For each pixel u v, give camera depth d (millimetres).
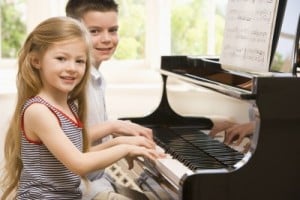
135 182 2549
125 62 3402
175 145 2057
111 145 2004
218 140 2150
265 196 1634
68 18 2010
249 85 1830
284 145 1631
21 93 1997
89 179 2230
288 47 1891
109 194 2082
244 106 1918
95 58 2383
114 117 3111
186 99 2525
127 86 3195
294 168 1639
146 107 3146
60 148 1838
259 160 1625
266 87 1607
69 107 2051
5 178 2117
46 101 1927
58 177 1935
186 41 3398
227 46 2072
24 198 1924
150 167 1999
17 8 3307
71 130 1956
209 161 1840
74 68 1938
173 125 2479
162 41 3383
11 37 3320
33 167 1931
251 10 1957
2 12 3297
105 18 2367
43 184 1924
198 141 2129
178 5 3381
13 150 2006
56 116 1900
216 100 2225
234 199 1620
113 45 2414
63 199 1947
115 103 3135
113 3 2424
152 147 1995
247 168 1621
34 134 1909
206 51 3381
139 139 1992
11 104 2979
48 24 1961
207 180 1605
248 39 1950
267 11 1868
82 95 2053
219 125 2176
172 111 2498
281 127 1625
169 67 2482
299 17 1847
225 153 1948
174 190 1736
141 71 3387
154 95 3148
